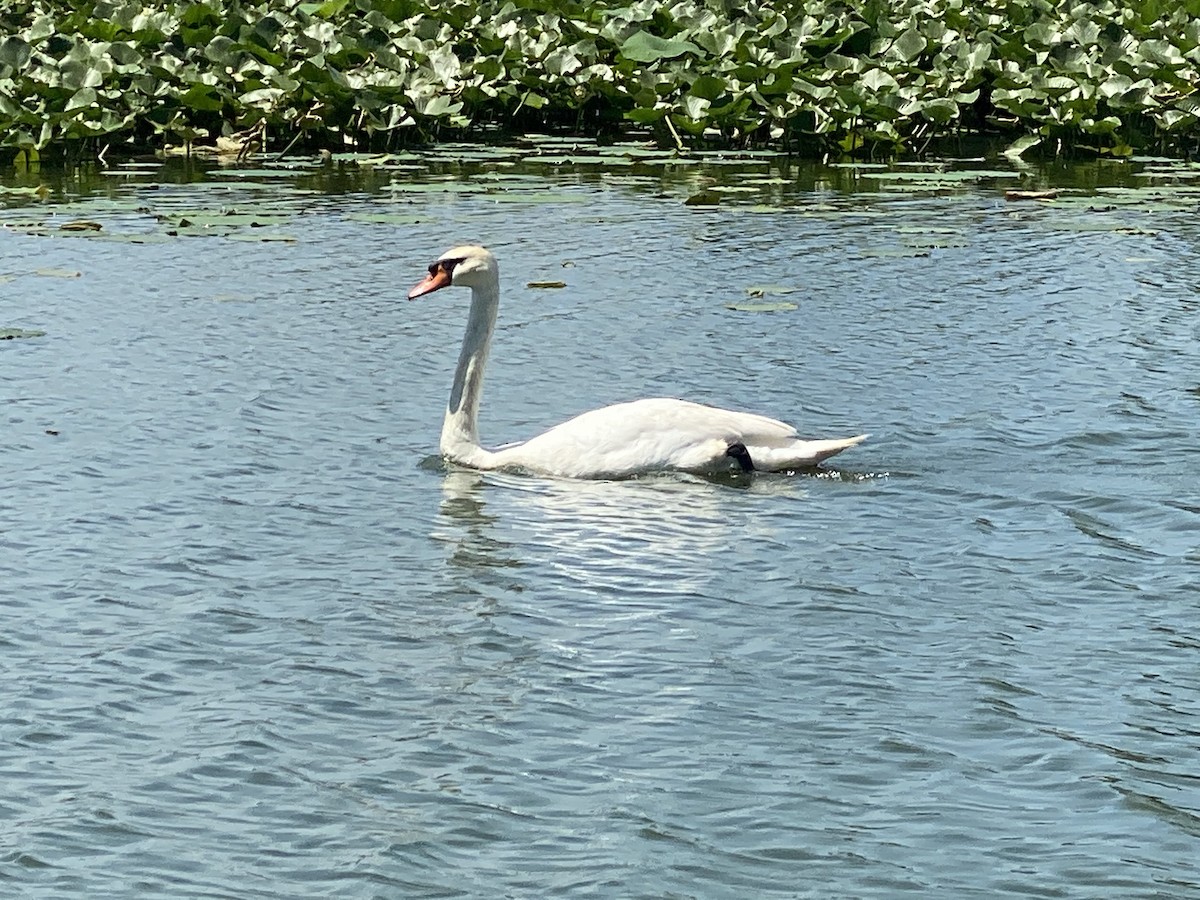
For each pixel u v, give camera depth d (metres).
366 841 8.46
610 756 9.31
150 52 28.92
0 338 17.00
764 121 29.09
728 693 10.02
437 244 21.59
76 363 16.34
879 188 25.81
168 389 15.66
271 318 18.14
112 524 12.48
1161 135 29.16
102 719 9.62
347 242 21.64
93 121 27.22
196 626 10.81
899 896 8.10
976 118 31.17
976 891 8.14
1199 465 13.88
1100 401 15.56
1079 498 13.16
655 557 12.00
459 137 29.69
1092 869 8.33
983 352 17.17
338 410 15.28
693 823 8.67
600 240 21.91
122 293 18.92
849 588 11.52
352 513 12.83
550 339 17.61
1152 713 9.88
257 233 21.92
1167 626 11.02
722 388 16.09
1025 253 21.33
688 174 26.80
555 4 31.09
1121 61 28.84
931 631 10.91
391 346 17.30
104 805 8.73
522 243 21.67
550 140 29.56
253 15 30.06
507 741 9.45
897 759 9.32
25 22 30.05
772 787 9.02
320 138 28.33
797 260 20.94
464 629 10.83
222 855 8.34
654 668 10.33
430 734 9.51
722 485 13.48
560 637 10.73
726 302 18.98
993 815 8.80
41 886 8.05
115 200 24.05
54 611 11.00
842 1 31.50
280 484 13.41
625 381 16.33
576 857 8.36
